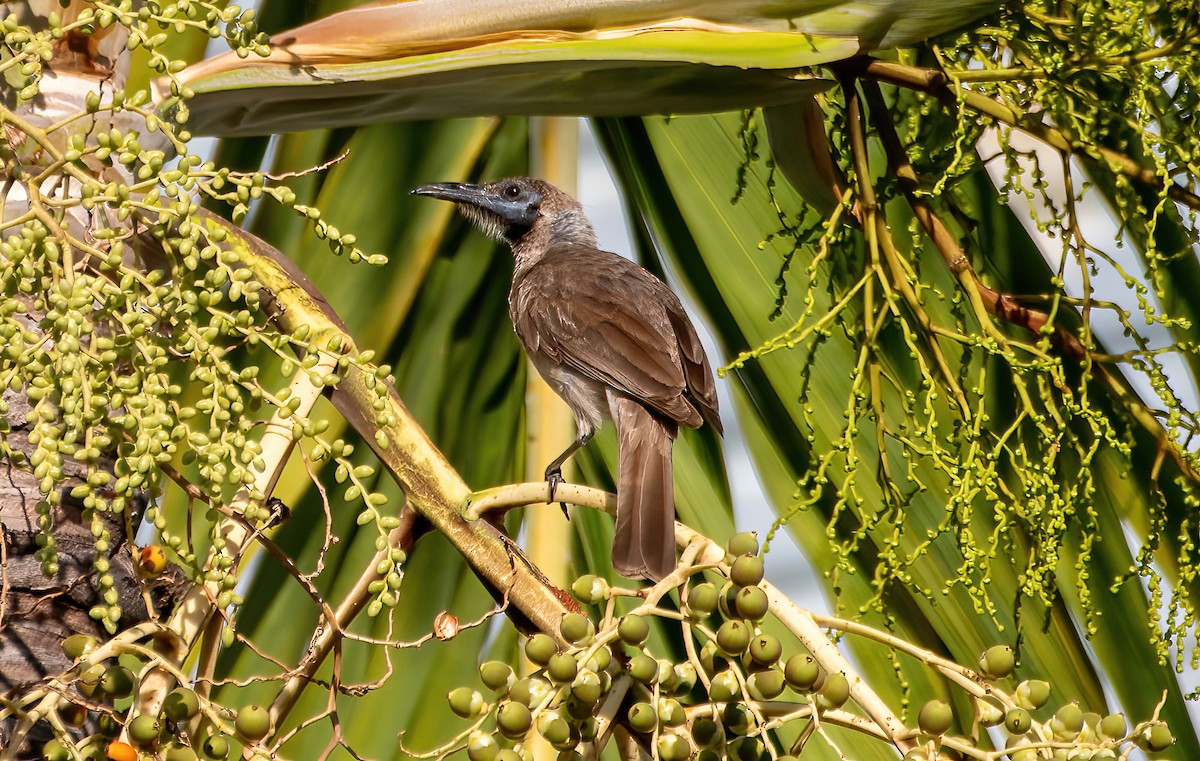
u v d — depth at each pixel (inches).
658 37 249.4
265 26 337.1
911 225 277.9
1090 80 270.7
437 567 300.4
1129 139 290.2
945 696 285.9
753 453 306.3
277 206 327.0
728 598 181.0
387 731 285.3
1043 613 292.2
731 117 334.0
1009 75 260.5
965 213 291.3
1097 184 310.7
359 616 296.2
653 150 335.3
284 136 333.1
